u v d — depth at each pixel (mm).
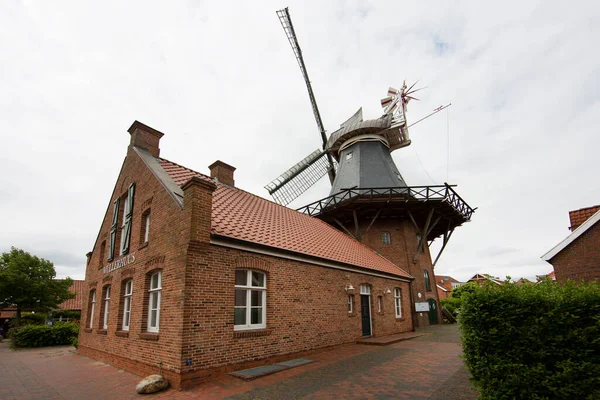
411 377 8266
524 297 5465
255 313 10141
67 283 32844
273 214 15664
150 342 9117
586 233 11836
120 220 13852
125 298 11961
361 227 25141
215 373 8281
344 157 29109
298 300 11578
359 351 12180
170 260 9047
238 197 14867
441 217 23797
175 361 7828
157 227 10250
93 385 8648
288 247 11688
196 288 8344
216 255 9078
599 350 4867
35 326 22062
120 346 10992
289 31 32000
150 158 12844
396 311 18906
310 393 7090
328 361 10344
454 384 7547
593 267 11469
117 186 14945
